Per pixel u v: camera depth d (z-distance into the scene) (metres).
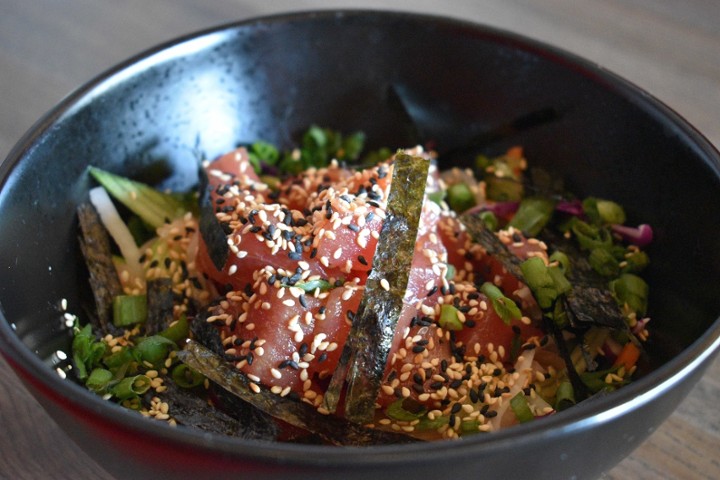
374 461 0.16
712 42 0.37
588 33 0.37
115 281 0.26
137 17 0.39
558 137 0.28
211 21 0.38
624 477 0.23
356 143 0.31
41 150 0.24
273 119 0.30
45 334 0.23
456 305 0.24
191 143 0.29
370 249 0.23
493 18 0.38
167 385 0.23
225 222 0.24
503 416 0.22
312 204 0.25
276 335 0.22
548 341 0.24
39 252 0.23
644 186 0.26
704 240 0.23
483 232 0.26
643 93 0.25
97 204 0.26
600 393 0.22
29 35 0.37
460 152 0.31
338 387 0.21
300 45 0.29
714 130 0.32
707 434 0.24
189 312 0.25
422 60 0.29
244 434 0.22
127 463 0.18
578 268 0.26
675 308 0.24
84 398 0.17
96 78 0.26
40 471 0.23
